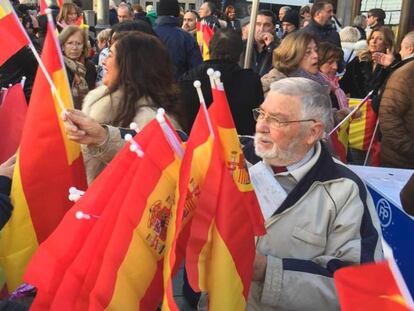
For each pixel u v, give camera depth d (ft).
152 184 4.96
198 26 21.81
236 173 5.09
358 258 5.66
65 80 6.20
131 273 4.85
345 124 11.94
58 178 6.10
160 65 7.73
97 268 4.91
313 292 5.50
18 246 6.07
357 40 20.26
